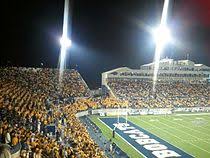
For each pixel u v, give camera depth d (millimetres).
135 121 50375
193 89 69750
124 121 49875
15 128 24531
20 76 55000
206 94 68312
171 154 33594
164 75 72125
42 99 43562
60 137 28938
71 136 30172
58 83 58156
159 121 50969
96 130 41688
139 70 70438
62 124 34406
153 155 33156
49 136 29281
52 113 36875
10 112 30250
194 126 47625
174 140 39188
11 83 47875
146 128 45406
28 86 50125
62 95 52562
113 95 62750
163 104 61000
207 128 46344
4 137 21141
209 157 32938
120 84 67312
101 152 28312
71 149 24984
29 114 32031
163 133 42719
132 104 58594
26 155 20375
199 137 40969
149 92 65375
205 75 74125
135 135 41062
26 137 23625
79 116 49969
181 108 61438
